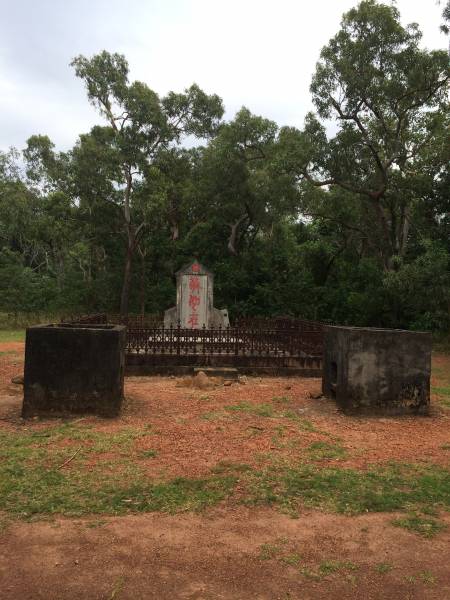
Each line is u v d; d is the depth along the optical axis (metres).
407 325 21.83
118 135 24.47
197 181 26.84
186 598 2.76
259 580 2.95
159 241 28.36
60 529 3.48
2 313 24.53
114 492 4.09
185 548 3.28
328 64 18.81
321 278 27.45
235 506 3.92
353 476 4.58
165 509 3.82
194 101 26.28
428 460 5.07
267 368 10.00
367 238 25.53
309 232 31.00
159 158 25.45
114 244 30.31
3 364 11.17
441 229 18.75
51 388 6.41
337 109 19.67
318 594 2.82
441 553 3.28
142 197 25.00
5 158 34.72
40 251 39.19
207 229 26.88
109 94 24.81
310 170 21.20
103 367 6.43
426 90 18.42
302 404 7.49
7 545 3.27
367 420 6.68
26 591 2.80
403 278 16.17
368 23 17.98
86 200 26.77
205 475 4.51
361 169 21.34
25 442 5.37
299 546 3.35
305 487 4.30
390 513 3.86
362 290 24.62
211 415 6.67
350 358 6.89
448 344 18.59
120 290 29.86
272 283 25.25
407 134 20.67
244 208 26.61
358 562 3.16
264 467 4.75
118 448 5.22
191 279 14.25
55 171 27.62
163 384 8.99
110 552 3.21
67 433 5.70
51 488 4.15
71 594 2.78
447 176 18.08
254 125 23.98
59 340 6.43
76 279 31.17
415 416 6.95
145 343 10.16
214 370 9.70
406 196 19.66
